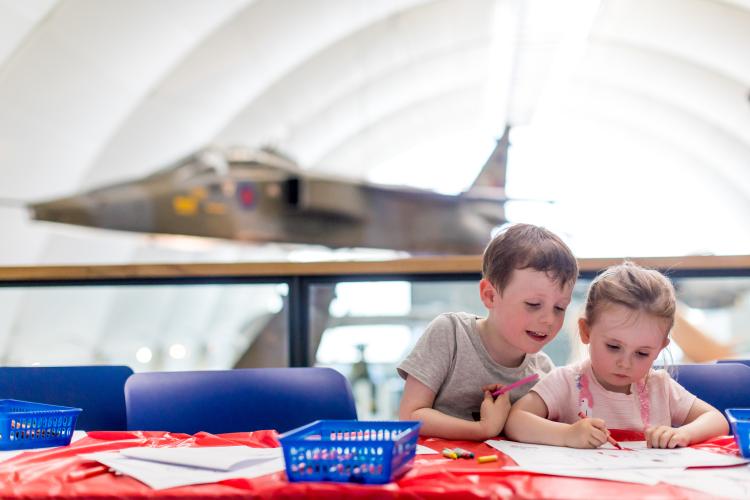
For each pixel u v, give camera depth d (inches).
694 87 646.5
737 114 645.9
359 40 581.9
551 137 762.2
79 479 35.1
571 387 54.1
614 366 50.4
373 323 98.0
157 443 47.1
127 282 91.4
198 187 425.7
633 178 795.4
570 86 682.8
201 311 601.3
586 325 52.9
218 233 430.3
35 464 38.8
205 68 521.3
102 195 408.5
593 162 792.3
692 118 695.7
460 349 58.4
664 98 679.1
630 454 41.6
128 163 532.7
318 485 32.6
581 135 761.0
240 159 442.3
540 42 595.5
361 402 139.2
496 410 50.8
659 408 54.1
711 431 48.8
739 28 535.2
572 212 784.9
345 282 91.7
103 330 544.1
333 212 451.8
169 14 443.8
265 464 37.4
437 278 90.7
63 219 401.7
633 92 685.9
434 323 59.9
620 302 49.5
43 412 45.4
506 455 40.9
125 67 458.3
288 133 642.8
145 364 565.0
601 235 786.2
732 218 762.8
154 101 519.2
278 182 445.1
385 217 470.9
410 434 36.6
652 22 563.5
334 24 532.4
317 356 93.6
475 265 89.0
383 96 668.1
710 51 566.3
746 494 31.0
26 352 155.0
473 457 40.2
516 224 54.6
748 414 46.0
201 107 543.5
